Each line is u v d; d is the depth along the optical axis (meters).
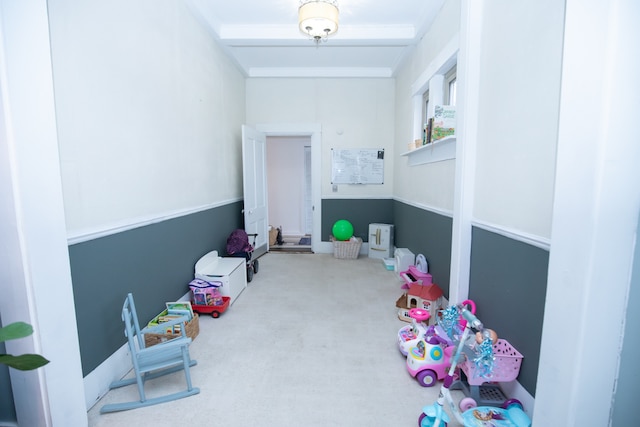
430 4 2.63
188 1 2.54
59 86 1.36
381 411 1.51
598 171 0.96
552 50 1.24
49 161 1.17
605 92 0.93
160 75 2.19
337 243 4.39
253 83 4.52
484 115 1.79
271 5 2.85
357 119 4.57
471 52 1.84
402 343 1.91
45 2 1.12
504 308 1.59
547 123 1.27
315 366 1.86
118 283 1.75
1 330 0.76
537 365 1.33
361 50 3.72
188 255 2.65
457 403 1.55
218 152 3.36
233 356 1.96
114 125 1.72
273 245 5.36
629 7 0.90
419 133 3.53
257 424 1.43
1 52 1.01
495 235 1.68
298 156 6.15
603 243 0.99
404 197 3.88
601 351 1.04
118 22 1.75
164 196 2.25
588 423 1.08
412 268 2.97
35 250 1.13
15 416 1.25
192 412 1.50
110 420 1.45
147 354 1.61
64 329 1.25
